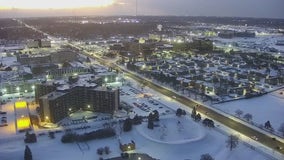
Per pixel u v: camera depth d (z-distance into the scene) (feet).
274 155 651.25
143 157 613.93
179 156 652.89
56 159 630.33
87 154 650.43
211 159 604.49
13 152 652.89
